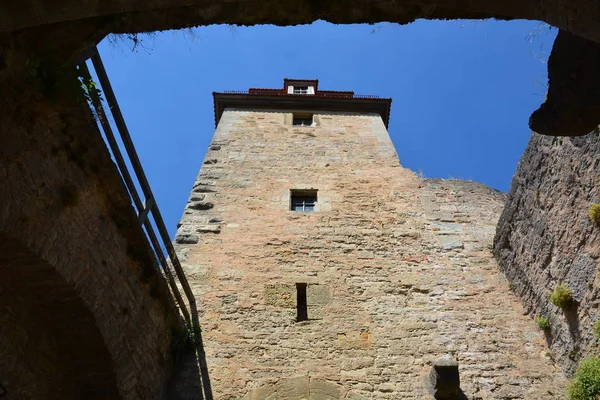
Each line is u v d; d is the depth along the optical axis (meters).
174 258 6.61
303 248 8.52
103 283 5.05
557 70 3.39
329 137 12.75
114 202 5.21
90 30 3.77
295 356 6.77
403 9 3.82
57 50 3.81
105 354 5.13
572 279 6.34
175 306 6.38
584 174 6.12
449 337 7.07
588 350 6.04
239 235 8.79
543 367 6.64
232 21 3.90
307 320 7.27
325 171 10.91
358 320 7.30
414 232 8.95
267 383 6.44
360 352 6.86
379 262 8.29
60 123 4.41
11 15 2.85
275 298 7.57
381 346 6.95
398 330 7.17
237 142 12.19
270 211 9.48
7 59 3.63
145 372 5.83
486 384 6.47
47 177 4.31
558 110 3.46
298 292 7.76
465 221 9.27
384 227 9.07
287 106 14.85
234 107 14.72
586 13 2.65
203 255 8.31
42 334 4.96
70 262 4.57
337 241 8.70
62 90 4.02
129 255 5.58
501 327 7.20
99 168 4.90
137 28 3.84
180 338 6.65
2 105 3.77
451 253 8.52
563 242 6.55
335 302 7.55
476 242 8.76
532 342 6.96
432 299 7.66
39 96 3.97
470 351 6.88
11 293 4.59
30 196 4.10
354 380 6.50
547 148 6.95
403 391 6.39
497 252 8.34
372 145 12.28
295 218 9.28
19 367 4.76
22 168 4.01
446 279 8.00
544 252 6.98
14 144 3.93
